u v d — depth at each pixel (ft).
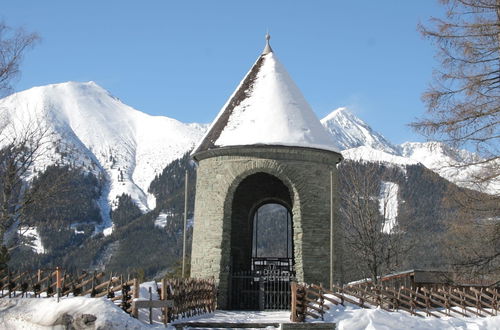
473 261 81.41
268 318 63.41
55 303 56.80
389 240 129.70
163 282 55.21
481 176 79.20
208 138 82.64
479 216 84.38
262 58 89.61
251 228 93.61
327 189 79.77
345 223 131.13
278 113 81.10
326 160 80.79
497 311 70.59
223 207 78.02
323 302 61.36
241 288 86.79
